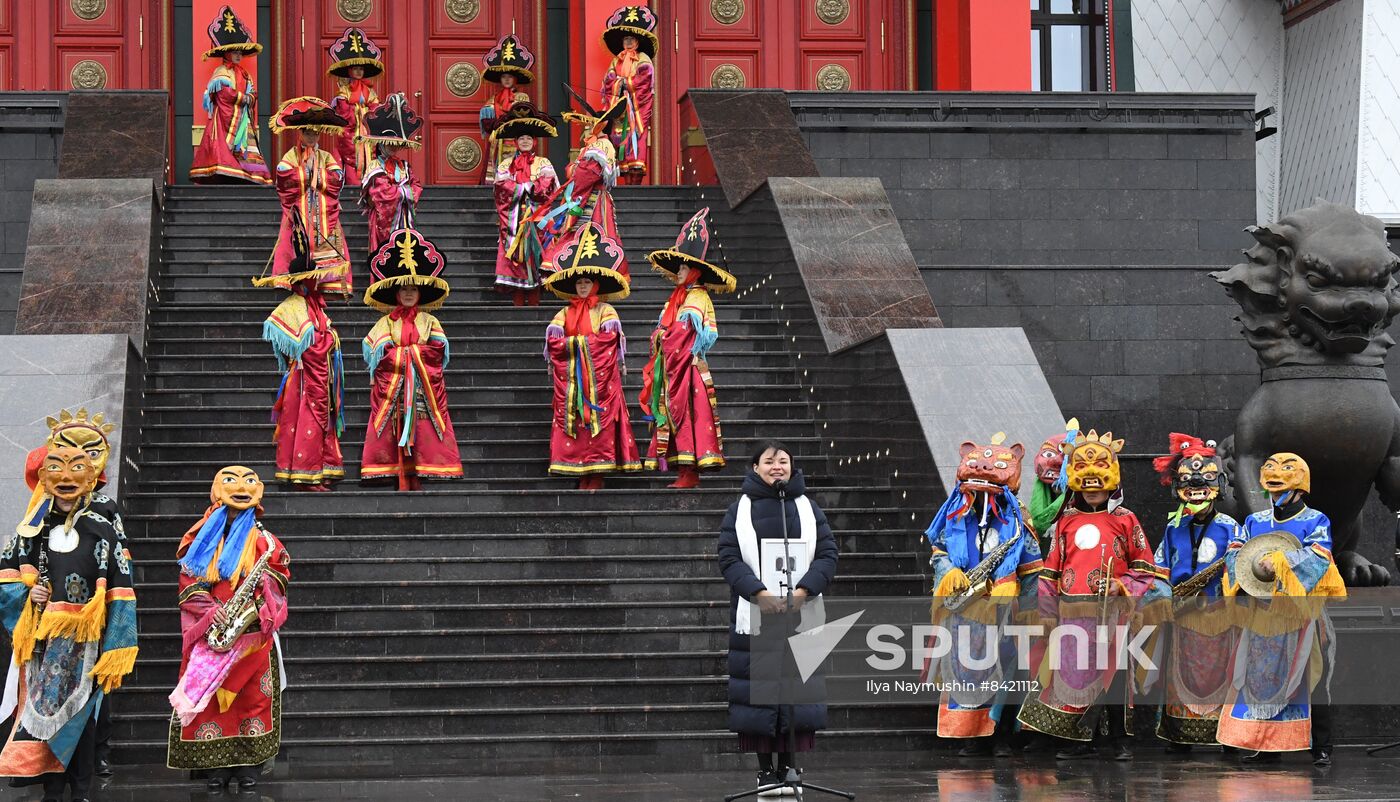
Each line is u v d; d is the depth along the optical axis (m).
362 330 16.72
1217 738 11.31
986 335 13.98
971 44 23.31
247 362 16.16
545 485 14.84
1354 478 14.39
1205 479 11.66
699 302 14.46
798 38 24.94
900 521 13.57
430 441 14.33
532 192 17.88
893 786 9.94
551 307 17.48
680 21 24.72
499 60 23.06
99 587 9.36
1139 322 17.23
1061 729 11.04
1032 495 11.98
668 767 10.88
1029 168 20.08
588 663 12.03
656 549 13.20
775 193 17.27
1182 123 20.20
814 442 15.52
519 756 11.38
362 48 21.88
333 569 12.66
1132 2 24.48
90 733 9.44
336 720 11.48
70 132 18.58
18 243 19.09
